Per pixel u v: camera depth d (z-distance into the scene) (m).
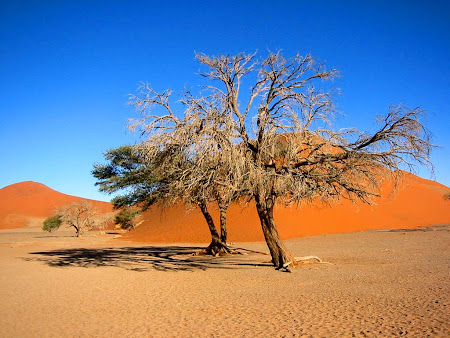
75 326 8.34
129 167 24.16
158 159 14.93
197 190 14.76
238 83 14.94
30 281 15.26
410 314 8.05
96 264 21.67
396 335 6.72
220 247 25.72
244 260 21.69
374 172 14.05
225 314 8.96
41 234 72.06
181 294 11.73
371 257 19.86
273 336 7.11
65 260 24.44
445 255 19.31
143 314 9.29
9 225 107.06
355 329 7.23
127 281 14.80
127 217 71.75
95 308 10.13
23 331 8.01
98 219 67.31
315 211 48.78
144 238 48.72
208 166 13.59
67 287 13.66
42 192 136.38
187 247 35.47
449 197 58.62
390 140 12.66
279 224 44.34
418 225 51.00
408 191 63.38
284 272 15.62
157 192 22.11
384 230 44.97
